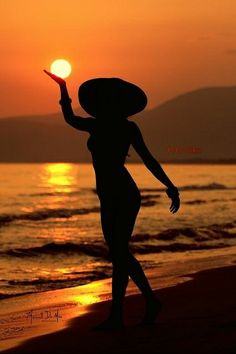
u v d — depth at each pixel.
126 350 6.91
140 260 21.67
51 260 22.47
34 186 104.69
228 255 22.78
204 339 7.16
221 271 16.62
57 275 18.52
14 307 12.52
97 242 27.77
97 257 23.47
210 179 140.25
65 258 23.02
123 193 8.09
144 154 8.31
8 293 14.89
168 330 7.86
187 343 7.02
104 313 10.88
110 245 8.18
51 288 15.79
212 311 9.50
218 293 12.36
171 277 16.09
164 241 28.66
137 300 11.92
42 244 27.86
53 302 13.18
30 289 15.65
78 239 29.94
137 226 35.69
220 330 7.62
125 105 8.33
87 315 10.67
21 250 24.36
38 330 9.35
